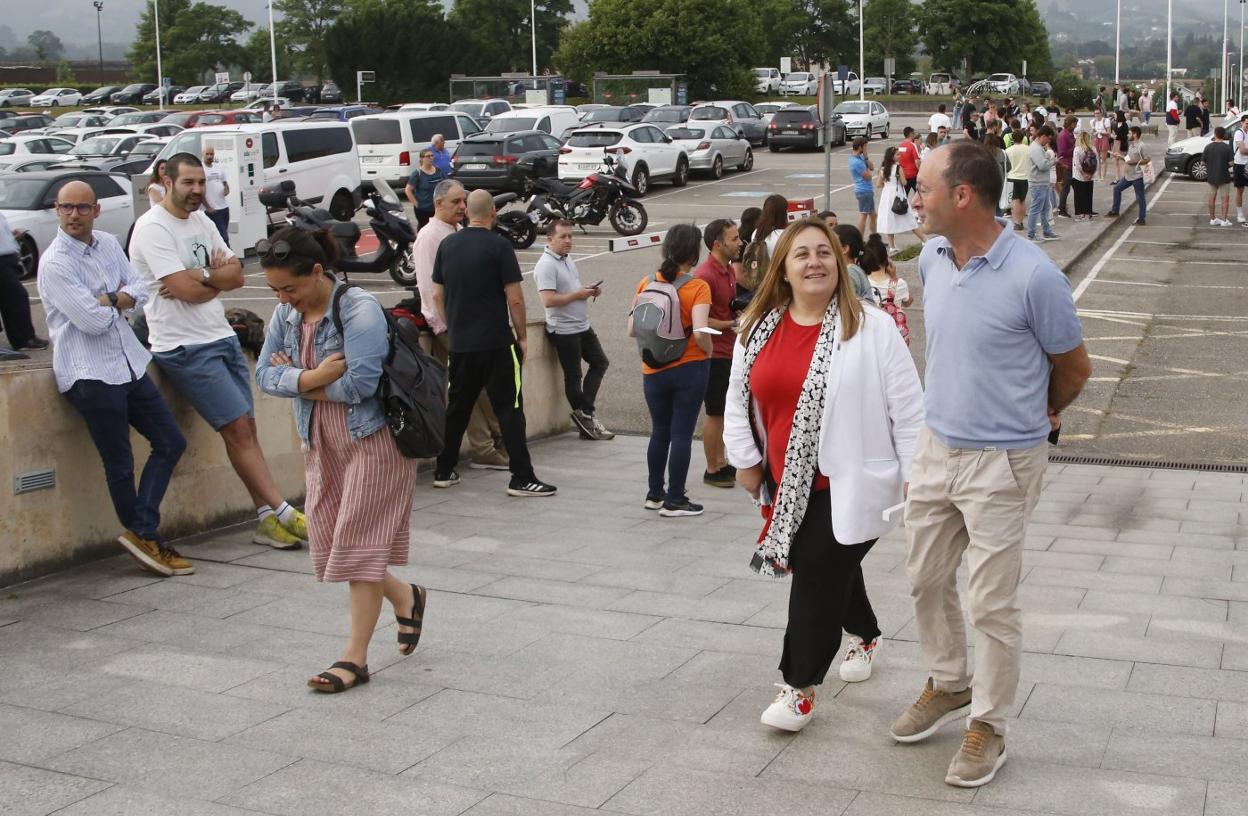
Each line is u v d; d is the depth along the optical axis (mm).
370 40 79375
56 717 4941
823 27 136125
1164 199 30656
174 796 4238
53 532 6965
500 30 124000
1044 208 23141
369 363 5156
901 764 4402
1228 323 16516
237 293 19500
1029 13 119125
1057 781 4211
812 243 4473
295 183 25797
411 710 4984
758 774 4336
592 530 8148
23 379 6773
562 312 10977
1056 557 7500
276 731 4785
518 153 32000
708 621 6129
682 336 8234
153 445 6992
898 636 5855
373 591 5293
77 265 6660
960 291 4164
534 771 4387
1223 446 11055
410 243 19969
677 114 44969
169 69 132250
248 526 8109
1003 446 4133
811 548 4551
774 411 4590
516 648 5730
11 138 35781
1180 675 5227
